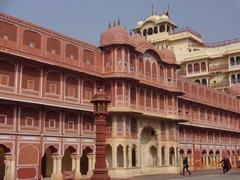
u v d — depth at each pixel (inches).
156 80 1330.0
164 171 1334.9
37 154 954.1
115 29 1182.9
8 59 909.8
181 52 2213.3
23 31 952.9
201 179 1025.5
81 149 1084.5
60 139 1021.8
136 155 1216.2
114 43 1162.0
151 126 1311.5
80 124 1091.9
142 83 1235.9
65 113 1050.7
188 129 1647.4
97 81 1167.6
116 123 1149.1
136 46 1248.2
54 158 1007.6
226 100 1995.6
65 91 1053.2
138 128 1242.6
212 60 2150.6
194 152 1664.6
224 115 1995.6
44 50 999.6
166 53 1409.9
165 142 1368.1
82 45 1123.9
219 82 2118.6
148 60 1304.1
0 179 983.6
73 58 1085.8
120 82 1160.8
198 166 1678.2
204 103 1752.0
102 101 761.0
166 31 2247.8
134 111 1148.5
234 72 2064.5
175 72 1422.2
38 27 992.9
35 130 957.2
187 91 1644.9
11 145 894.4
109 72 1165.7
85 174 1203.2
